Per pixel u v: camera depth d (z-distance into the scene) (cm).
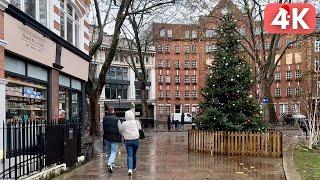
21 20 1428
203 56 7675
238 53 1803
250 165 1351
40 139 1059
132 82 7012
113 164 1292
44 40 1677
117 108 6719
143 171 1212
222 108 1739
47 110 1772
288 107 6988
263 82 2997
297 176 1077
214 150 1686
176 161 1453
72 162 1277
